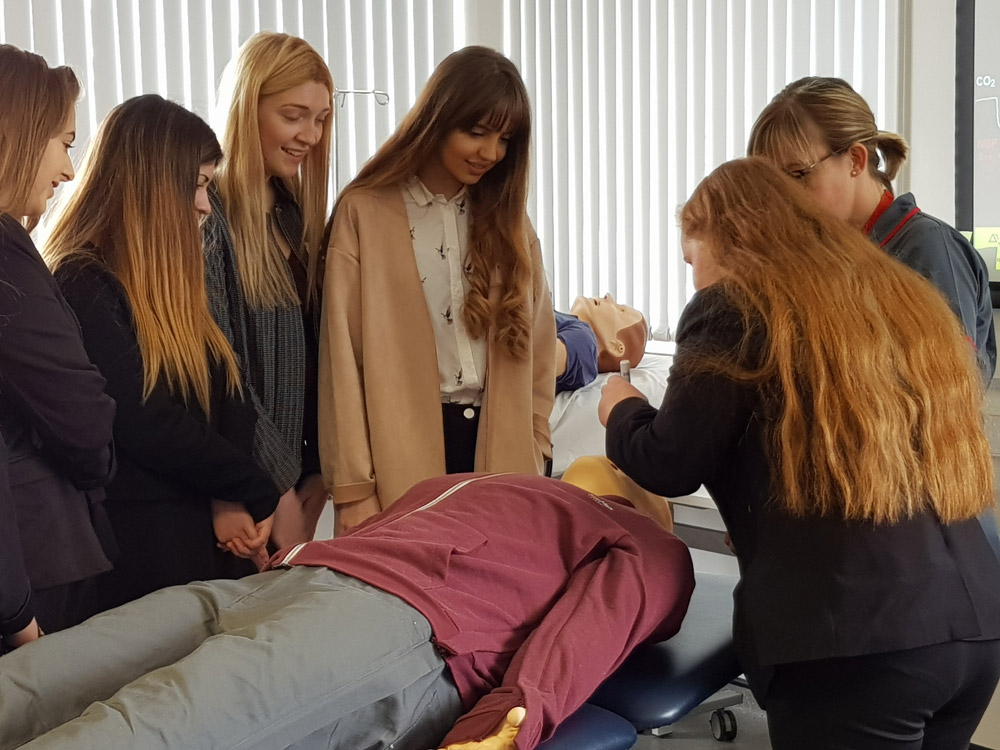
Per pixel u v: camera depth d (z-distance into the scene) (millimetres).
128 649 1297
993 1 2680
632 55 3791
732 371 1306
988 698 1390
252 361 1945
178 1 3104
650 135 3830
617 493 1866
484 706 1242
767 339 1291
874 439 1235
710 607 1777
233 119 1927
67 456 1478
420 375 1996
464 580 1408
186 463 1725
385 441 1960
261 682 1155
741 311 1317
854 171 1670
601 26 3795
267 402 1948
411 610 1320
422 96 1983
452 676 1338
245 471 1783
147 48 3078
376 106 3445
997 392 2424
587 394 2939
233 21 3186
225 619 1331
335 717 1210
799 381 1271
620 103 3828
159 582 1757
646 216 3861
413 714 1300
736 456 1384
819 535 1292
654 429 1407
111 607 1740
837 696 1312
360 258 1985
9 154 1421
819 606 1276
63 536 1502
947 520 1304
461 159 1962
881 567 1270
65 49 2980
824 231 1379
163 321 1708
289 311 1981
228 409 1827
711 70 3730
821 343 1264
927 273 1623
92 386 1479
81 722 1063
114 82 3043
